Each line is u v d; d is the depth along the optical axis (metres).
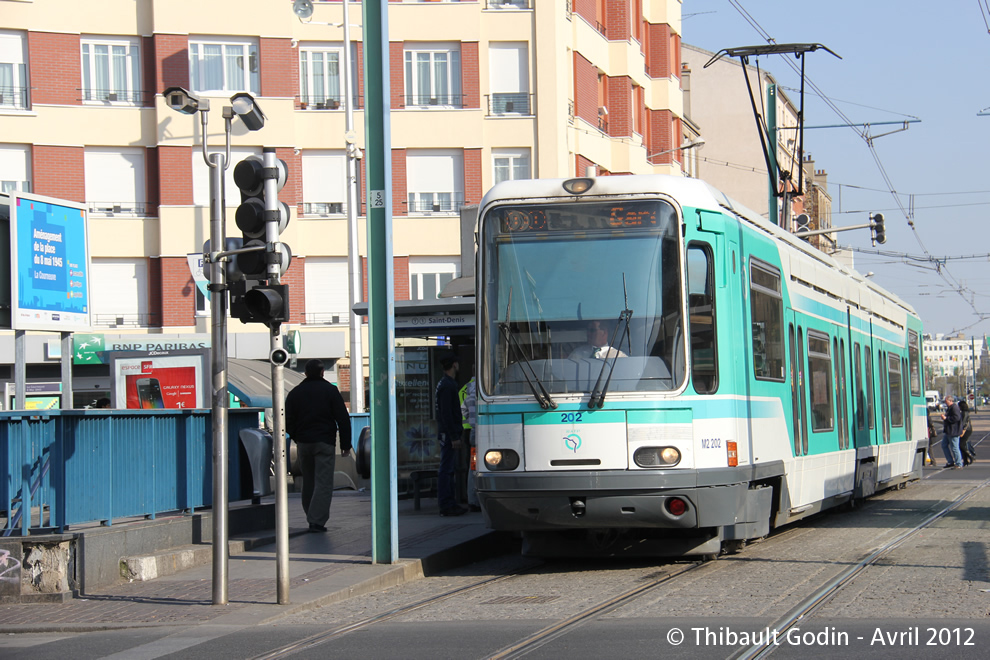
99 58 34.69
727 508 10.56
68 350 14.31
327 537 13.41
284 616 9.00
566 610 8.65
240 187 9.45
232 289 9.45
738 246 11.49
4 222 13.94
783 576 10.05
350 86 32.72
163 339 34.22
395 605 9.42
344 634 8.08
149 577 10.84
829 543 12.73
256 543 12.74
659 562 11.43
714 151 63.72
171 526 11.71
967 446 33.34
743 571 10.48
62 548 9.98
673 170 44.81
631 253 10.69
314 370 14.10
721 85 63.81
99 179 34.59
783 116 69.25
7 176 33.81
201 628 8.61
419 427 17.14
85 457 10.56
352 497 19.31
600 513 10.28
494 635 7.72
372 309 11.38
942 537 12.95
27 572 9.95
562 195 10.91
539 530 11.13
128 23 34.75
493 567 11.85
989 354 178.75
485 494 10.59
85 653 7.77
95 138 34.38
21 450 10.17
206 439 12.97
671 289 10.59
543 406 10.45
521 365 10.65
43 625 8.85
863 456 16.92
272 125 35.22
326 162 36.16
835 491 15.05
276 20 35.25
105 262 34.62
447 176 36.16
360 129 36.12
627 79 40.97
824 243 79.25
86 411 10.59
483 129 36.00
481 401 10.72
